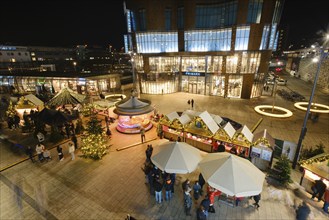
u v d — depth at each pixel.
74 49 103.56
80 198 9.45
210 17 31.59
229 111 25.09
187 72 36.22
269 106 25.27
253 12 28.08
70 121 16.22
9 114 20.14
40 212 8.64
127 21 38.19
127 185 10.34
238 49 30.30
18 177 11.25
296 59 60.12
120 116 18.88
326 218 8.12
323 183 8.71
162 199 9.23
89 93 34.16
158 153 9.52
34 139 16.44
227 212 8.48
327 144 15.88
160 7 33.16
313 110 20.84
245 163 8.26
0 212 8.72
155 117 20.50
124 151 14.09
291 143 11.91
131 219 8.05
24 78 36.56
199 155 9.70
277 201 9.09
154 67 36.53
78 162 12.73
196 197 8.89
